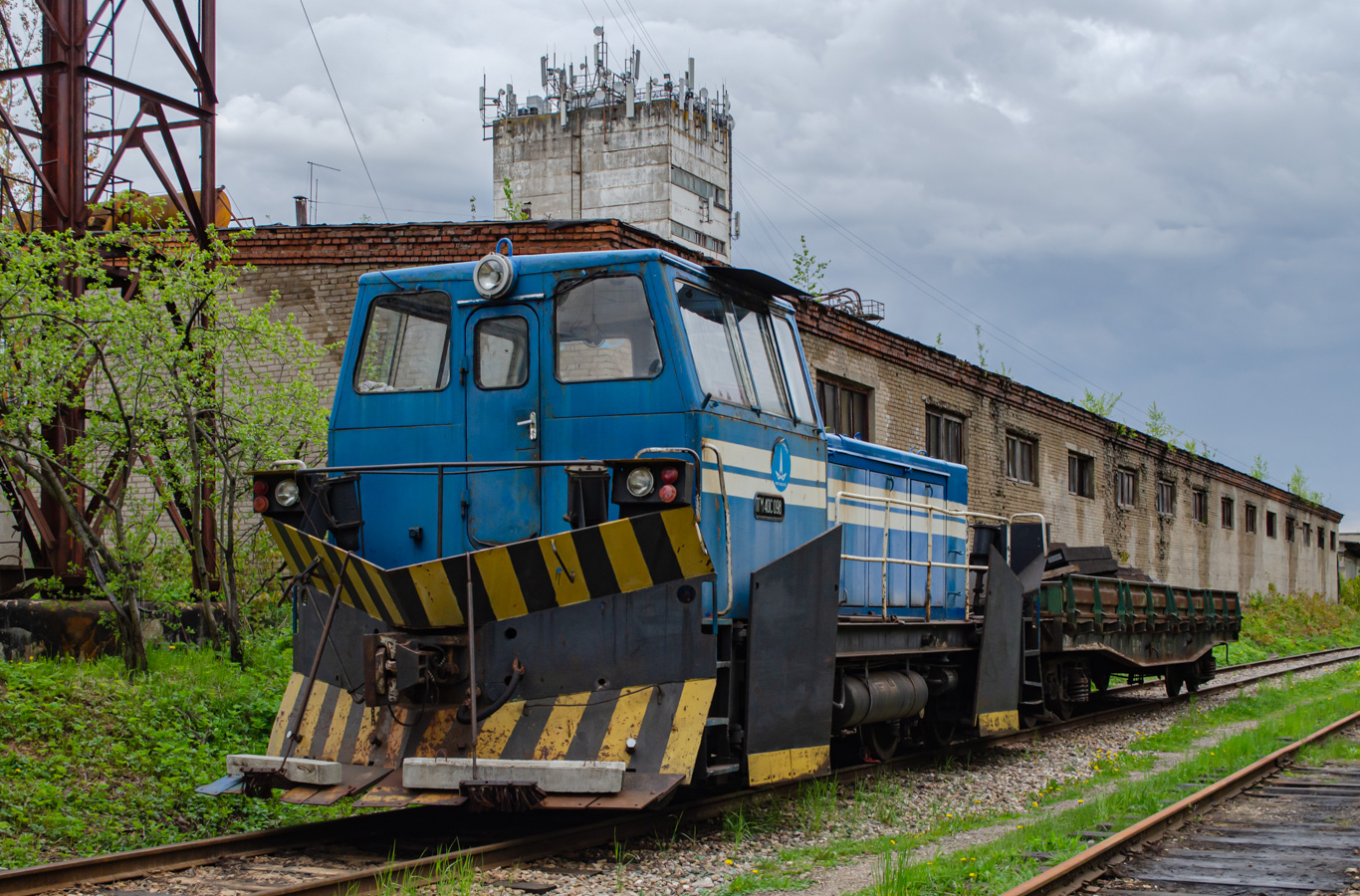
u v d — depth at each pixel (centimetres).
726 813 763
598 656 653
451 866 590
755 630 709
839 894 579
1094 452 2884
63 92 1216
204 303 1142
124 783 779
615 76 6031
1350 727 1260
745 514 745
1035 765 1054
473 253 1533
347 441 769
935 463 1144
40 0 1211
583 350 717
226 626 1209
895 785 898
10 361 1021
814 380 1798
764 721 711
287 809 779
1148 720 1448
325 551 695
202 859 618
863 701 874
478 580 657
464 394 739
